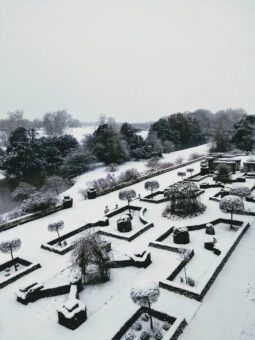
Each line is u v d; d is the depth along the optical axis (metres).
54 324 12.74
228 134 72.75
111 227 23.41
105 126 68.44
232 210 21.30
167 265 16.88
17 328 12.70
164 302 13.43
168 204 26.97
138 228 22.53
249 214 22.83
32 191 44.31
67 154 68.88
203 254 18.03
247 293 13.64
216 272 15.18
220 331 11.53
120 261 16.94
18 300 14.53
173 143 84.38
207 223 21.33
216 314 12.46
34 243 21.53
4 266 18.28
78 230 23.16
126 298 14.09
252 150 63.12
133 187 36.75
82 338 11.80
